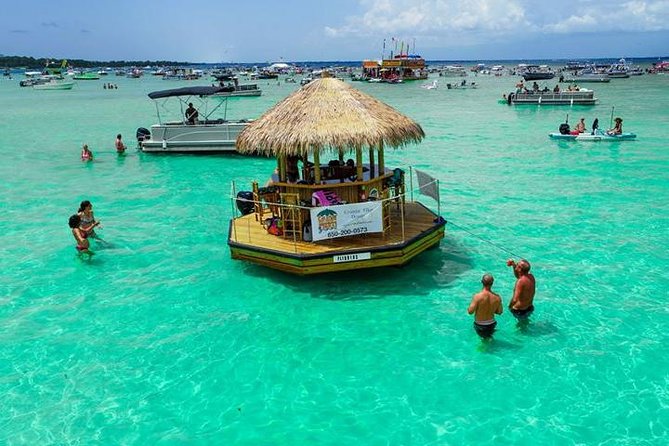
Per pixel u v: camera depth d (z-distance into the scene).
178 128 31.05
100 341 10.61
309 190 12.98
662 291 12.05
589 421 7.90
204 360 9.82
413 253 12.71
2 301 12.44
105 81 156.50
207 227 17.78
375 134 12.25
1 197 22.22
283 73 177.12
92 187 23.98
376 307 11.61
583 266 13.58
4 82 156.38
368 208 12.38
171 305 12.05
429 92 85.44
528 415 8.07
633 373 9.02
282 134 12.38
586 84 92.31
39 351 10.29
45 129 44.69
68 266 14.51
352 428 7.94
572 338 10.16
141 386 9.12
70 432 8.04
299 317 11.28
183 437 7.88
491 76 144.38
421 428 7.88
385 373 9.25
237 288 12.80
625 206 18.86
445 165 27.34
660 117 44.44
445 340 10.22
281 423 8.10
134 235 17.03
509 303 11.26
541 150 30.77
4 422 8.27
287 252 12.01
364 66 126.00
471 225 17.19
